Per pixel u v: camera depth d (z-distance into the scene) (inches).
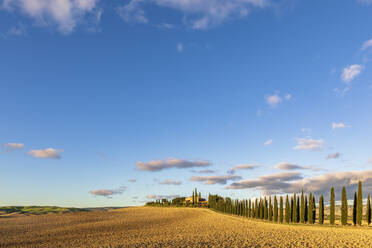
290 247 1792.6
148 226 3651.6
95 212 6609.3
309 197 3201.3
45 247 2191.2
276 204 3695.9
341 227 2726.4
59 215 5856.3
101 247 1995.6
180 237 2394.2
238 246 1867.6
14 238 2810.0
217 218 4404.5
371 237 2103.8
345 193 2913.4
